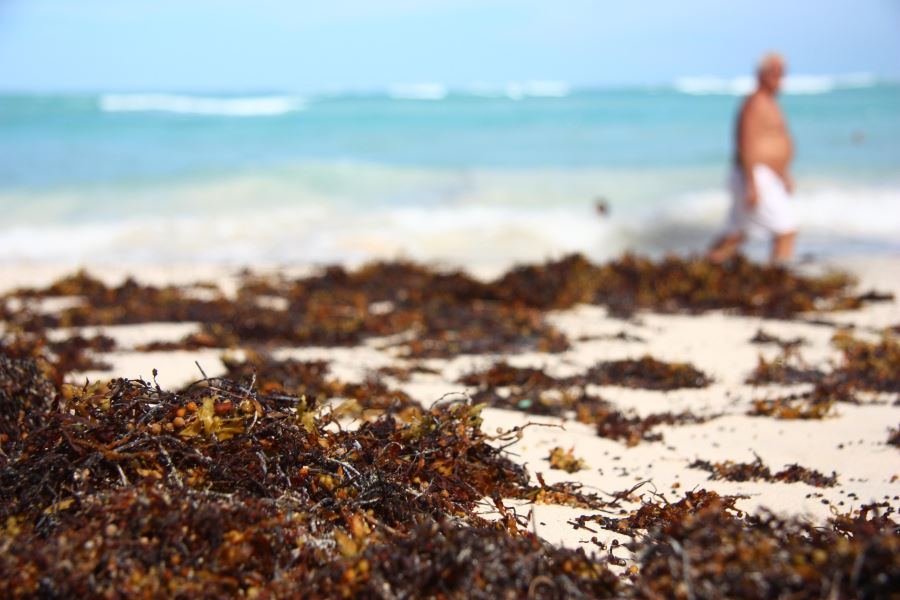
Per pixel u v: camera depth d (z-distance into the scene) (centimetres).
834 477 464
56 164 1773
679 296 880
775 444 534
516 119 3244
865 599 254
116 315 816
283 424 372
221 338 741
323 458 363
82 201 1412
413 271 952
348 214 1327
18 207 1364
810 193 1438
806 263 1005
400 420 483
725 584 263
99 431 349
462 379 662
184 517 296
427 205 1404
